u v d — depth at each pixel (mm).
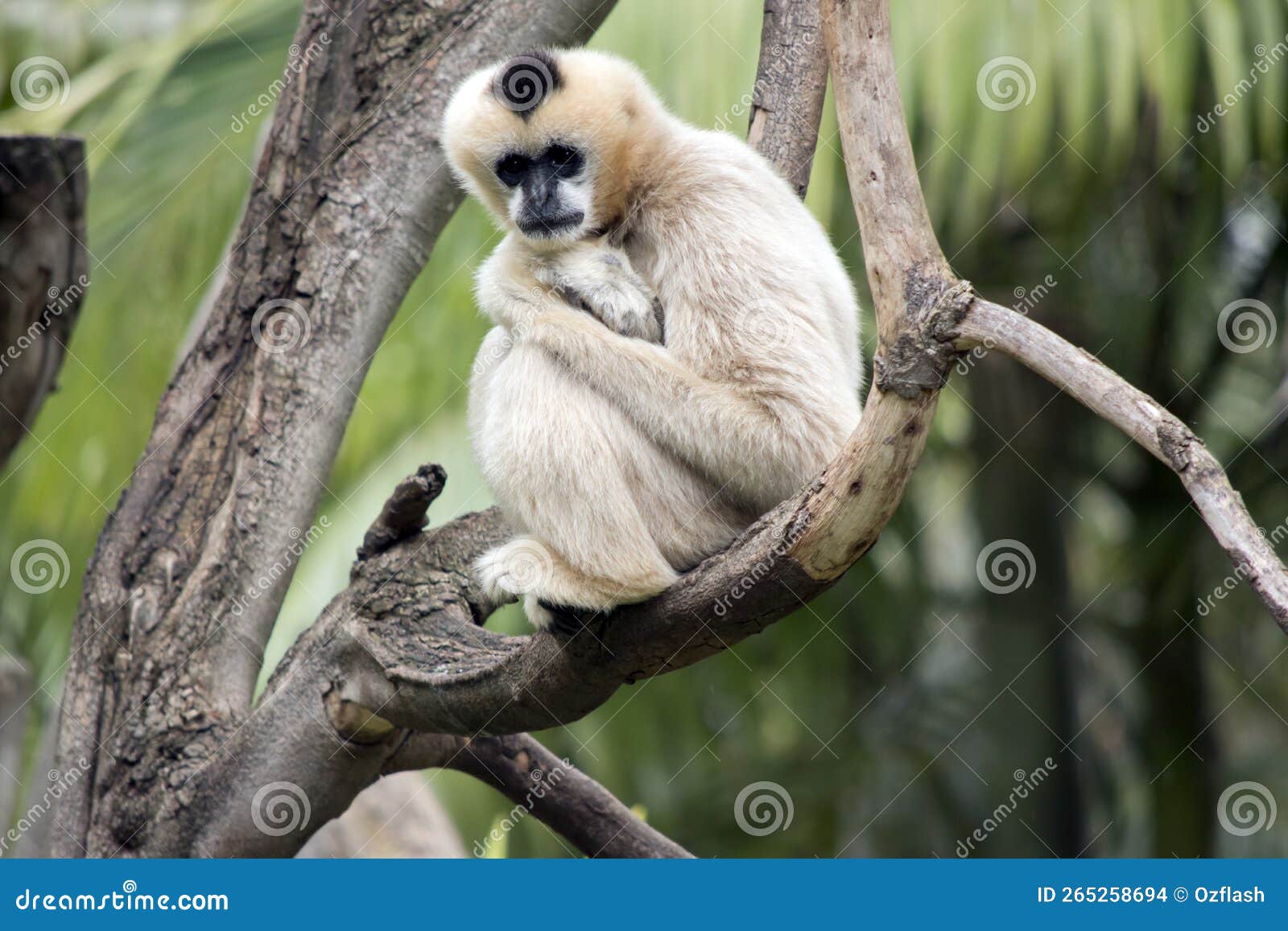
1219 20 15336
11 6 21078
